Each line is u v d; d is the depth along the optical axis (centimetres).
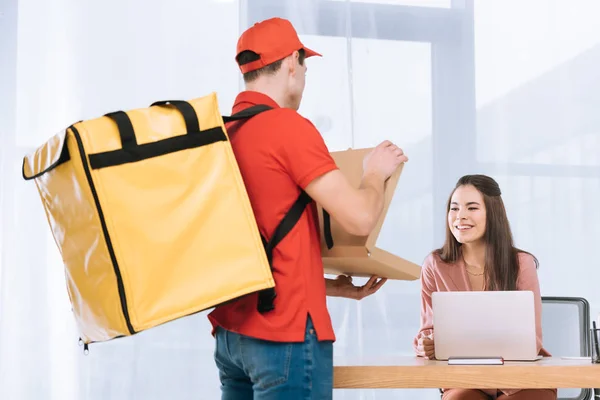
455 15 402
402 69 396
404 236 390
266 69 173
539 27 406
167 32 381
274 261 158
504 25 405
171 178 151
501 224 260
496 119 400
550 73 405
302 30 389
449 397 232
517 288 256
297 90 176
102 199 145
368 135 391
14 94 372
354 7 395
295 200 161
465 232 259
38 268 365
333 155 185
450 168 395
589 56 407
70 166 148
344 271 198
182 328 368
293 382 153
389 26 396
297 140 159
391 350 379
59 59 376
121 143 149
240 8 385
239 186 155
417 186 392
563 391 280
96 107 376
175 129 153
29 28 375
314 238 164
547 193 401
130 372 364
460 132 397
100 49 378
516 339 203
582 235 400
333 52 391
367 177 167
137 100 378
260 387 156
